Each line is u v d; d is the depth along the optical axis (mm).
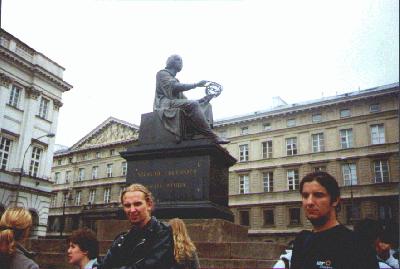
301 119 35125
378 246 3338
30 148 21188
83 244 2807
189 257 2566
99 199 32562
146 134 7309
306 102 35500
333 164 32562
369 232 3344
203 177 6539
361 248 1906
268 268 5152
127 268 2443
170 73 8055
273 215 33719
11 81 20516
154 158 7004
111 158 33156
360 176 31125
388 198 29375
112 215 28844
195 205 6348
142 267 2445
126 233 2670
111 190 32219
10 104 20422
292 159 34469
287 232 32438
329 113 33906
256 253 5527
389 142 30500
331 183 2119
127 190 2646
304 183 2168
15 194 19812
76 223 31281
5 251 2355
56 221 32594
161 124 7215
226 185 7172
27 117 21172
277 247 5840
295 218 32719
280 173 34656
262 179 35500
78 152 34875
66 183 34500
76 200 33469
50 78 22469
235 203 35500
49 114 22625
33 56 21750
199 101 7848
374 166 30891
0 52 19750
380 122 31375
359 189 30688
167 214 6473
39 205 20828
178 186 6656
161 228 2600
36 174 21234
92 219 29812
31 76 21703
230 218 7016
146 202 2631
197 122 7098
